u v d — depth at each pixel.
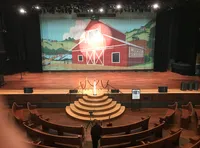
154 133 10.16
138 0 13.81
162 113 12.88
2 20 16.94
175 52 18.64
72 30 18.00
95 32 18.06
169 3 14.19
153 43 18.36
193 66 17.28
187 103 13.50
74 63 18.66
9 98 13.49
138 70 18.88
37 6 14.55
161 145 8.55
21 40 18.09
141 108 13.54
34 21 17.52
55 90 14.01
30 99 13.55
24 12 16.08
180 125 11.33
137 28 18.05
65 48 18.36
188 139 10.07
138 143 9.43
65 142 8.91
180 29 17.95
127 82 15.55
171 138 8.80
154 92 13.43
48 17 17.69
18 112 12.45
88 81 15.79
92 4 14.53
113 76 17.22
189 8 16.34
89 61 18.66
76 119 12.02
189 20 17.09
